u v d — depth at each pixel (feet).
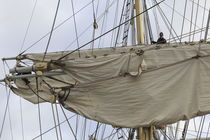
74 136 45.39
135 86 43.83
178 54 44.70
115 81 44.32
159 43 51.88
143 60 44.75
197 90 42.80
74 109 44.32
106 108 43.86
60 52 54.49
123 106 43.52
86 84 44.83
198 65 43.83
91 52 54.90
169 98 42.80
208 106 42.04
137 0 60.13
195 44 45.11
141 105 43.09
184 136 60.23
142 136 49.16
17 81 53.42
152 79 43.88
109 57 45.29
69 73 45.50
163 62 44.57
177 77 43.57
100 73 44.78
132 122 42.65
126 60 44.86
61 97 44.78
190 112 42.06
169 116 41.98
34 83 54.29
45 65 45.75
